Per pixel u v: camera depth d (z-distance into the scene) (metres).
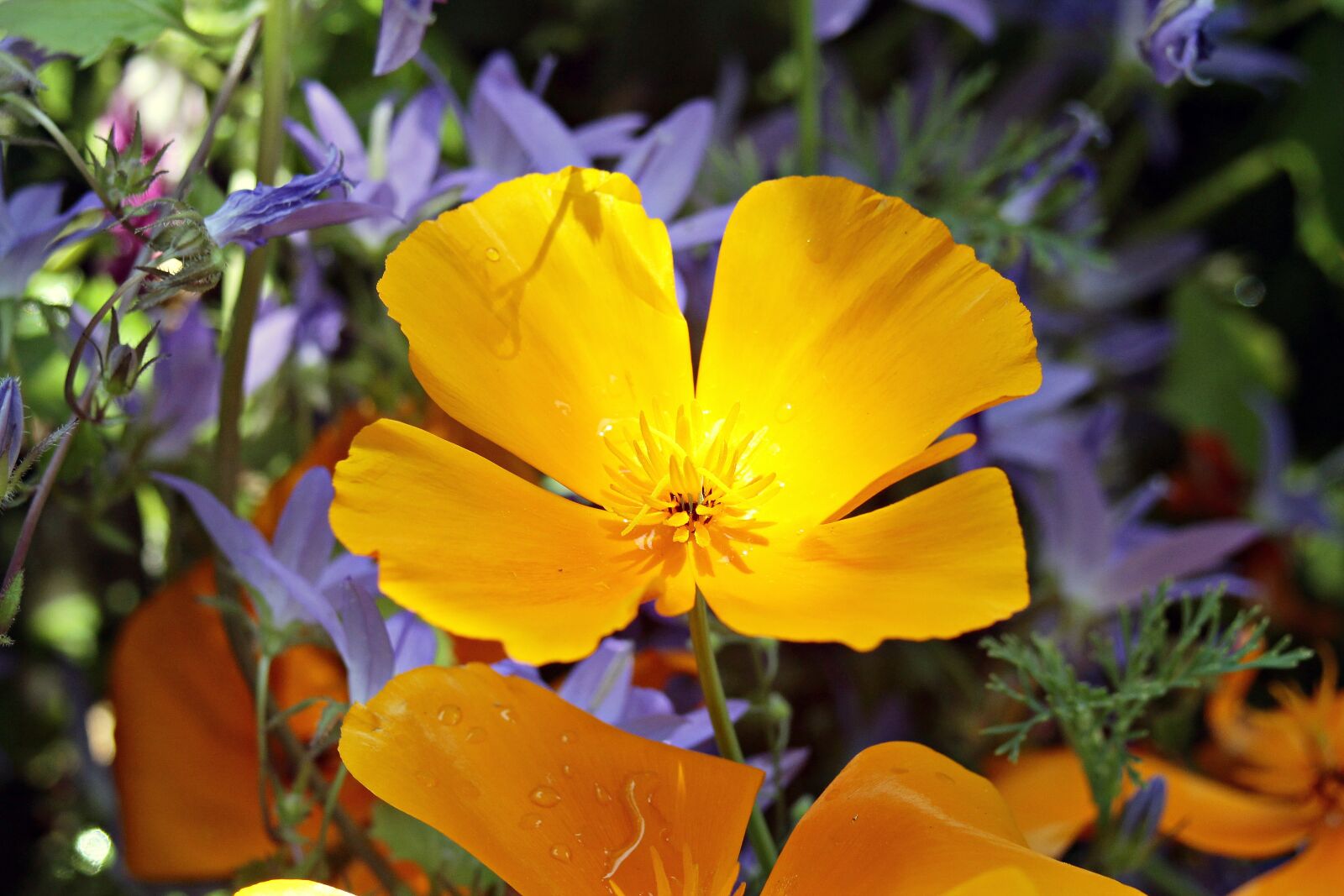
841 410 0.28
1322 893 0.32
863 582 0.26
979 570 0.26
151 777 0.31
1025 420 0.38
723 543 0.27
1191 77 0.32
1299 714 0.34
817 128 0.37
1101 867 0.31
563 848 0.26
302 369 0.35
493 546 0.26
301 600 0.29
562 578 0.27
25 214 0.30
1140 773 0.32
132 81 0.37
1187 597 0.31
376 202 0.32
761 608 0.26
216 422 0.33
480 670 0.27
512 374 0.28
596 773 0.27
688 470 0.28
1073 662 0.37
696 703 0.35
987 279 0.28
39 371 0.35
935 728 0.38
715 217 0.32
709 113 0.33
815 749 0.37
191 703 0.32
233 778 0.32
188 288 0.27
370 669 0.28
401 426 0.27
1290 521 0.44
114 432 0.33
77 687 0.38
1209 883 0.36
